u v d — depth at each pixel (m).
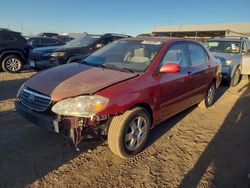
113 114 3.22
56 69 4.14
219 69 6.20
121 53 4.48
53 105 3.22
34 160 3.48
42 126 3.29
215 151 4.02
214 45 10.11
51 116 3.24
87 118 3.13
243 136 4.62
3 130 4.29
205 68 5.38
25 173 3.20
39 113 3.35
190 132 4.68
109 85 3.34
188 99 4.89
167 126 4.89
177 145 4.14
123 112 3.32
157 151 3.91
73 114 3.10
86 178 3.19
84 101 3.11
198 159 3.75
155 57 4.05
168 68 3.85
